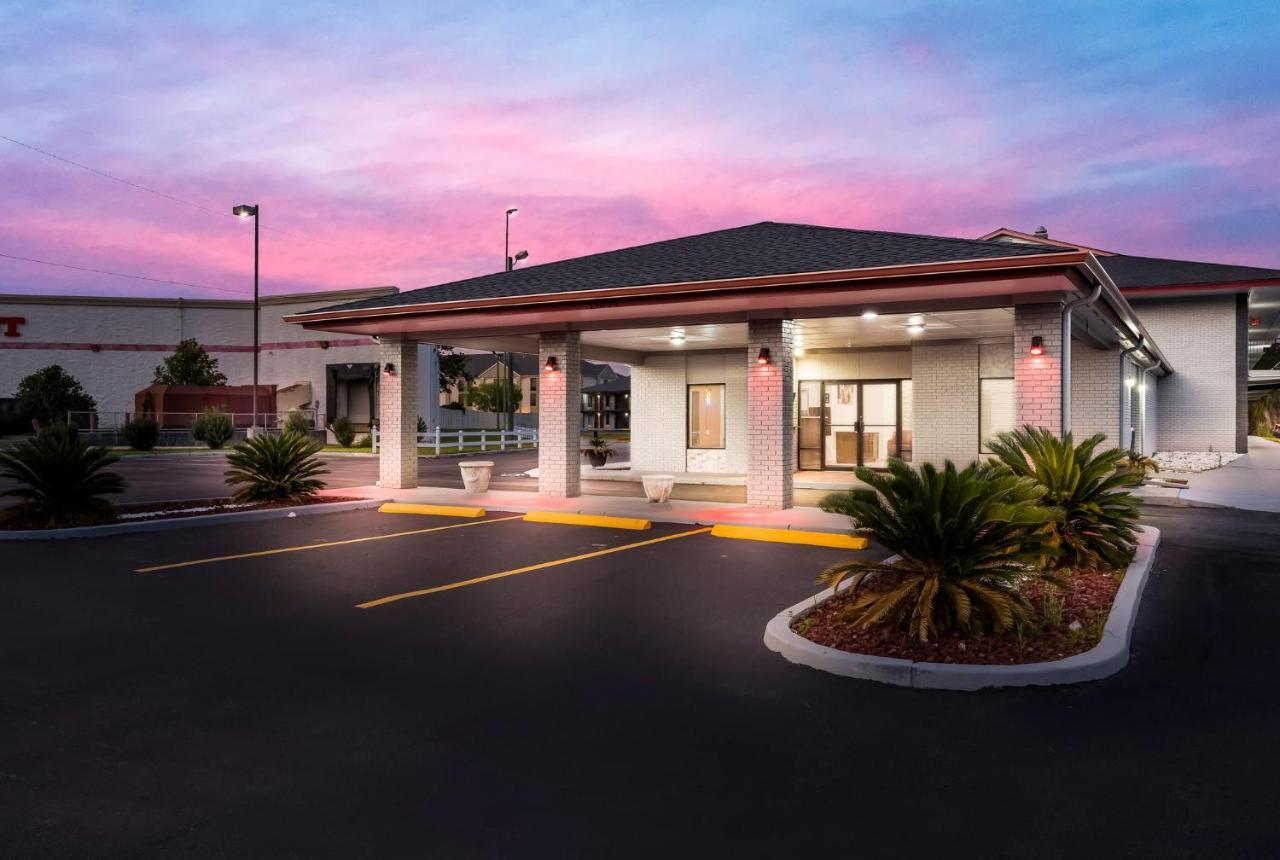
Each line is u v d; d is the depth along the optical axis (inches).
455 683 238.7
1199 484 765.3
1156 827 157.0
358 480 924.6
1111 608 301.1
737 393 917.8
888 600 263.3
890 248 544.4
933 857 146.9
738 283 516.1
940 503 269.3
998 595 257.1
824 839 152.6
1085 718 210.1
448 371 2667.3
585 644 277.3
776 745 194.2
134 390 1968.5
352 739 199.0
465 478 722.8
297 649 272.2
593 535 509.4
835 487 755.4
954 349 831.7
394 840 152.9
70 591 356.5
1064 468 380.5
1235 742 195.8
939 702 221.3
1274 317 1414.9
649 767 182.9
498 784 175.0
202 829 157.2
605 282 588.7
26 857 147.8
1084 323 633.0
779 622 284.8
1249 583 368.5
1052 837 153.6
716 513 577.9
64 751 192.9
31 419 1769.2
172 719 212.1
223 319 1969.7
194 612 320.5
